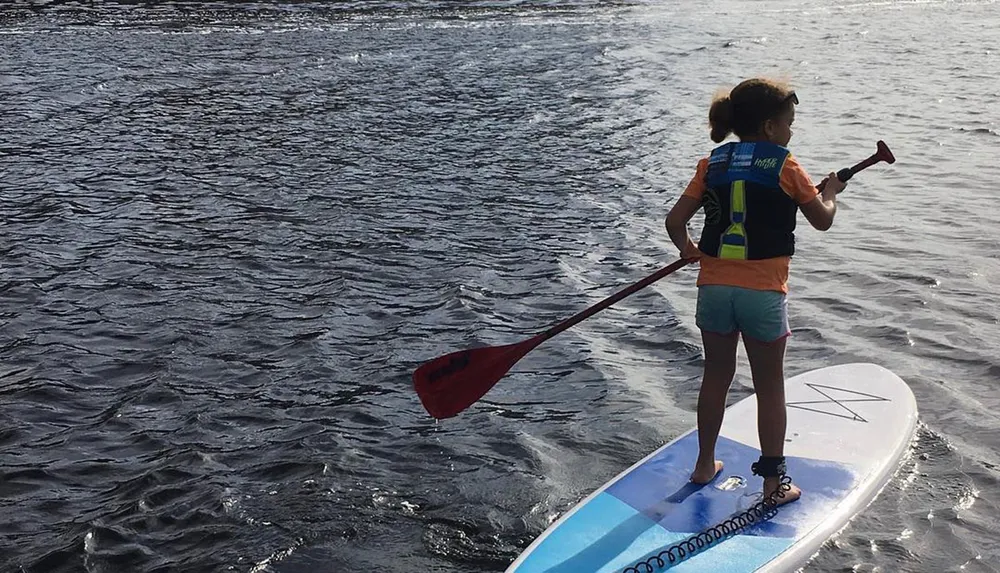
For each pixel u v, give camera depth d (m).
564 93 16.20
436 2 27.23
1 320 6.94
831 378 5.34
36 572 4.06
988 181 10.25
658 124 13.73
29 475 4.84
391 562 4.10
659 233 8.87
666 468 4.50
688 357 6.11
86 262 8.20
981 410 5.25
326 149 12.44
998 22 24.03
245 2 26.52
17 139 12.87
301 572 4.03
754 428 4.82
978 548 4.07
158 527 4.37
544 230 9.03
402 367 6.10
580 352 6.23
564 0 28.09
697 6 27.53
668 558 3.88
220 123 14.00
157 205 9.96
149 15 24.33
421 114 14.58
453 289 7.42
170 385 5.86
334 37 21.97
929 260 7.79
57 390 5.80
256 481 4.75
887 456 4.59
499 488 4.66
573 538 4.02
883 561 3.98
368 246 8.59
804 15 25.88
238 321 6.90
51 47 19.98
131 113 14.59
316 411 5.51
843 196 9.84
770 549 3.94
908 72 17.55
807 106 14.75
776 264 3.94
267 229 9.12
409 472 4.82
